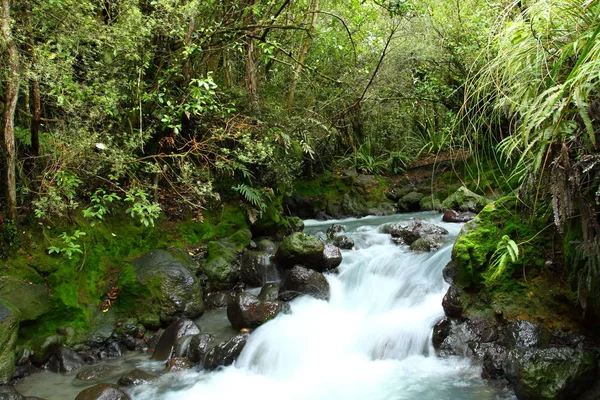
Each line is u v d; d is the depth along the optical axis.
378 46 9.54
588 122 2.34
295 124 7.27
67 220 4.72
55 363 4.05
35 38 4.35
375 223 8.23
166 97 5.57
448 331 3.91
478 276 4.00
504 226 4.05
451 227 6.89
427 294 4.71
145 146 5.70
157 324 4.67
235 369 3.98
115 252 5.10
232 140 6.30
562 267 3.62
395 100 10.42
